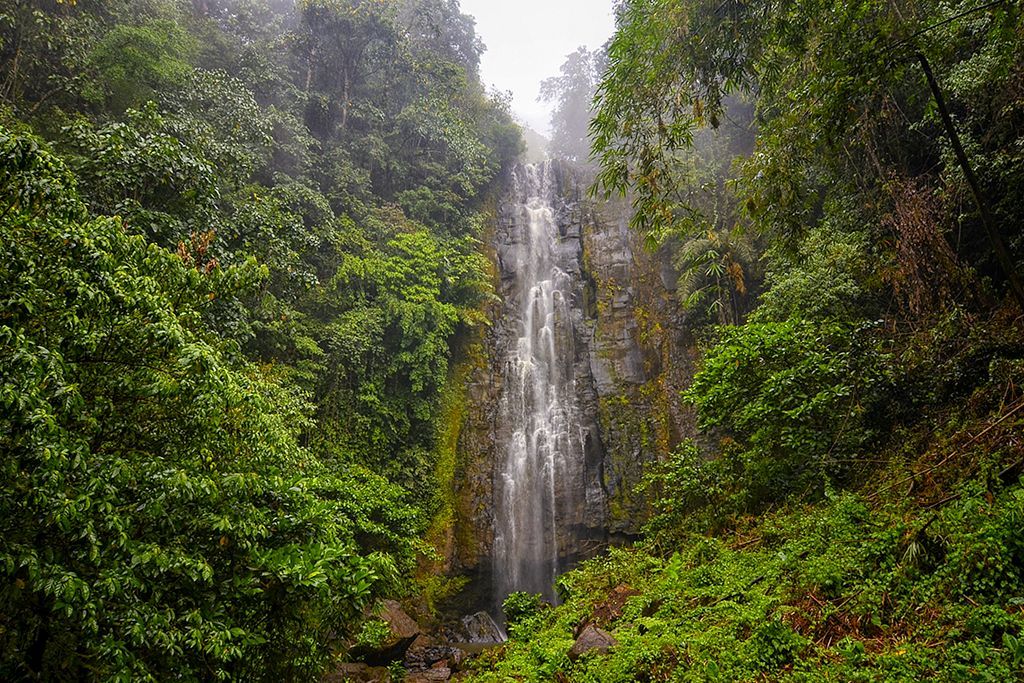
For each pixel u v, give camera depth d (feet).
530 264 75.97
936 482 21.75
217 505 15.40
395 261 56.39
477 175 74.28
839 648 15.49
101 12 45.85
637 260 72.02
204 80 41.63
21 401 10.89
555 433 62.44
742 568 23.86
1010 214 28.73
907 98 31.30
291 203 49.21
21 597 12.64
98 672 12.81
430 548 39.88
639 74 21.84
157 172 27.63
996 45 23.81
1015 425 21.12
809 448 29.25
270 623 15.85
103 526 12.71
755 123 26.04
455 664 33.96
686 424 58.95
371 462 50.24
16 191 13.74
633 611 22.74
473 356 64.69
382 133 68.90
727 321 57.26
